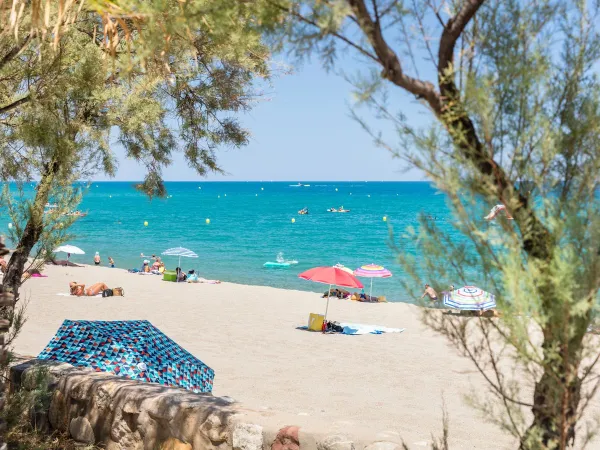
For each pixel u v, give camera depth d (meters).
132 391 5.27
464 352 2.52
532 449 2.33
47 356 6.85
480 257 2.38
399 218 96.38
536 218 2.35
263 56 6.81
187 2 3.08
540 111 2.46
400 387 12.34
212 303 24.62
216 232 72.50
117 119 6.79
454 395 11.74
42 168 6.25
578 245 2.24
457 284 2.46
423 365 14.36
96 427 5.45
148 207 129.38
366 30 2.34
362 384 12.55
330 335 18.45
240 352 15.57
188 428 4.82
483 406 2.54
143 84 6.18
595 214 2.25
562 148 2.48
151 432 5.07
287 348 16.30
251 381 12.48
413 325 20.66
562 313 2.17
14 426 4.97
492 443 8.45
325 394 11.64
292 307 24.31
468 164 2.35
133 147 7.79
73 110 6.22
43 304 22.17
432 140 2.37
